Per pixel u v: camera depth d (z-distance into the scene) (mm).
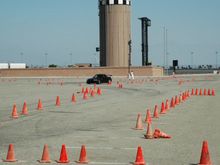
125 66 116500
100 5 121875
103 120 22172
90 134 17297
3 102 33938
